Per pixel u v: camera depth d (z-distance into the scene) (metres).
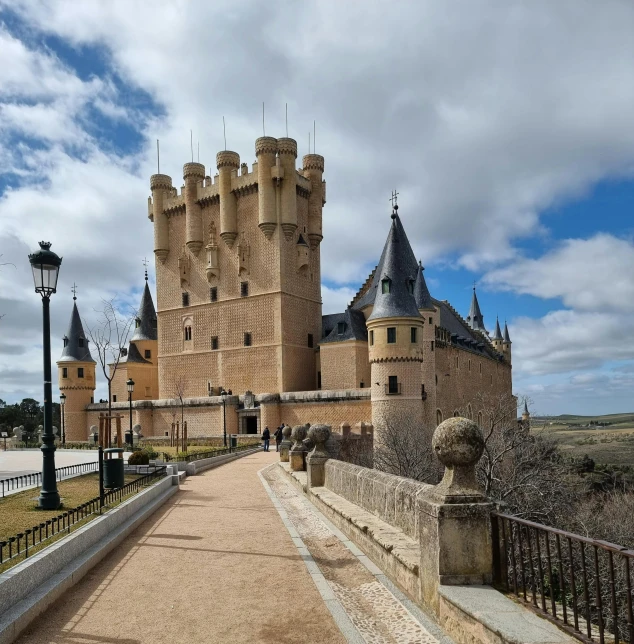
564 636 4.58
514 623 4.87
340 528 11.31
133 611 7.16
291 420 57.00
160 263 69.56
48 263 13.62
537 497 27.50
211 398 61.12
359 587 7.76
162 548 10.59
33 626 6.68
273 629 6.43
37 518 11.42
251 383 61.34
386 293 49.28
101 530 10.62
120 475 16.88
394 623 6.27
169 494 17.83
